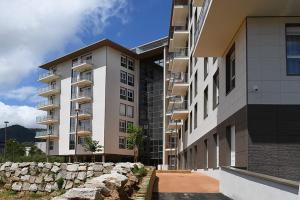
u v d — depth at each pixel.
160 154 68.06
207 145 24.98
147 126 70.50
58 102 71.62
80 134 65.56
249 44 14.66
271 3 13.77
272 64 14.50
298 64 14.58
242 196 10.98
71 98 69.44
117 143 65.00
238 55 15.97
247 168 13.89
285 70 14.45
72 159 67.38
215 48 18.59
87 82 66.31
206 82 25.70
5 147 56.75
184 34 39.66
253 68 14.52
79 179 17.88
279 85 14.37
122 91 68.00
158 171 26.91
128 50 69.00
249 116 14.22
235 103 16.23
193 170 31.11
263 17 14.79
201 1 26.28
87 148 62.53
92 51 67.44
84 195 5.92
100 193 6.46
